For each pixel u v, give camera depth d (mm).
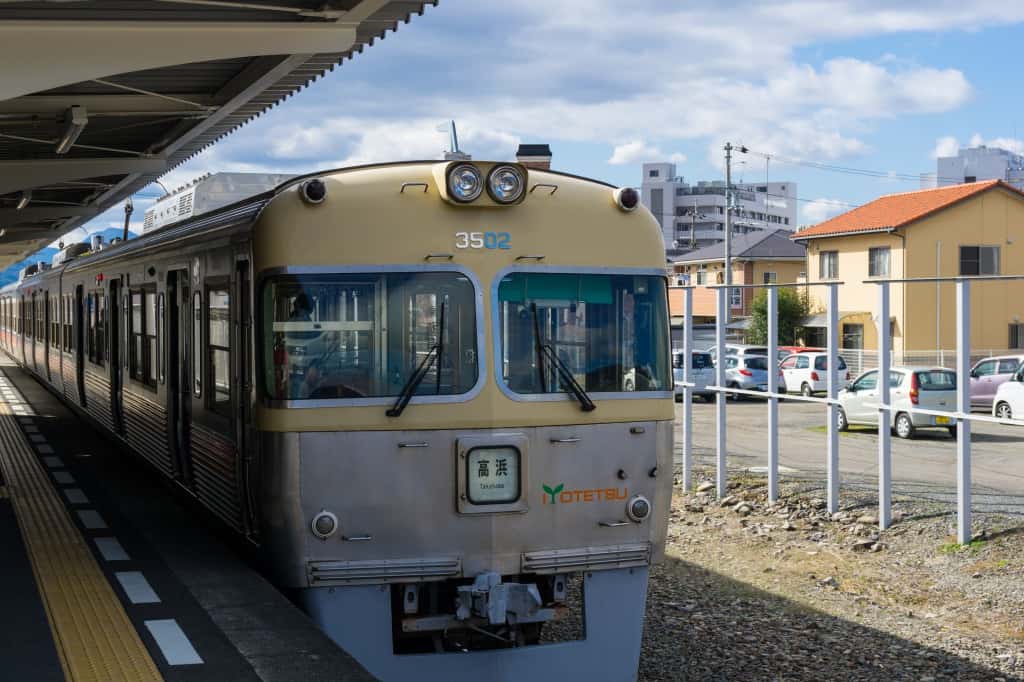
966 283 11945
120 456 14492
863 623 10156
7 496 11250
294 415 6910
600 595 7473
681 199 137000
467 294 7172
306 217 7051
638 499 7523
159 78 14484
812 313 44438
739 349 38250
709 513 15094
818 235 44125
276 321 6977
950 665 8922
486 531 7105
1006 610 10273
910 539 12750
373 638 7008
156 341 11031
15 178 19359
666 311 7738
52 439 16391
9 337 38250
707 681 8609
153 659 5902
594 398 7398
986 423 28109
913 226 40562
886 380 13172
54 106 15320
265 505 7031
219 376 8430
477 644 7457
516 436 7148
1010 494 15039
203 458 9109
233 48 10883
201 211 11984
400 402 6977
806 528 13773
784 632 9898
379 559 6988
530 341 7270
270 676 5645
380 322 7055
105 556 8383
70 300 19281
